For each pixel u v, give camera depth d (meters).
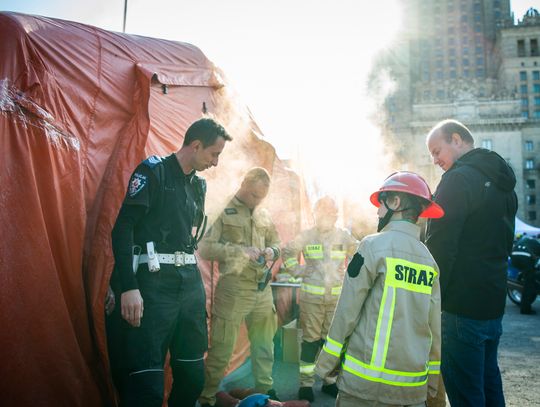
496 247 2.60
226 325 3.62
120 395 2.46
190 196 2.71
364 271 2.27
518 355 5.68
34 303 2.55
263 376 3.85
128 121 3.49
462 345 2.53
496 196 2.64
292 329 5.17
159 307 2.46
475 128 67.75
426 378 2.29
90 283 2.99
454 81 78.31
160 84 3.78
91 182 3.15
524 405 3.91
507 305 10.32
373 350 2.21
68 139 2.95
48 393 2.58
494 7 97.00
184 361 2.71
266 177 3.75
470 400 2.49
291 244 4.34
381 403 2.19
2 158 2.52
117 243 2.37
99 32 3.66
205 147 2.62
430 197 2.41
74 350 2.72
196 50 4.51
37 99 2.78
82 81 3.21
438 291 2.41
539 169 71.12
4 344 2.43
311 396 3.98
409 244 2.35
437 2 98.25
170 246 2.56
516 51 84.56
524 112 82.75
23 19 3.05
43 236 2.63
